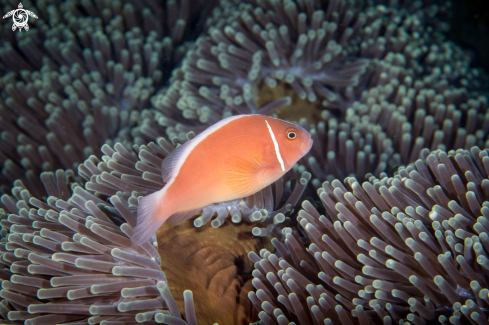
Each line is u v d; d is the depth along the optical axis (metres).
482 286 0.24
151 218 0.25
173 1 0.45
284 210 0.30
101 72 0.41
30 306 0.26
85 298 0.26
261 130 0.25
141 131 0.37
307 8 0.37
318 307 0.26
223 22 0.39
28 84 0.38
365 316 0.25
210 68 0.37
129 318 0.26
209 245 0.29
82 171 0.31
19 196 0.32
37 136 0.37
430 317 0.24
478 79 0.46
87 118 0.37
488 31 0.51
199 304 0.26
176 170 0.25
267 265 0.28
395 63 0.38
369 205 0.27
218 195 0.26
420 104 0.35
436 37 0.49
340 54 0.37
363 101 0.37
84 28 0.43
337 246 0.27
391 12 0.44
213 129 0.25
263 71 0.37
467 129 0.34
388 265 0.25
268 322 0.26
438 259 0.24
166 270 0.26
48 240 0.27
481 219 0.24
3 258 0.28
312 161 0.34
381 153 0.34
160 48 0.43
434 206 0.25
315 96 0.36
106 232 0.27
